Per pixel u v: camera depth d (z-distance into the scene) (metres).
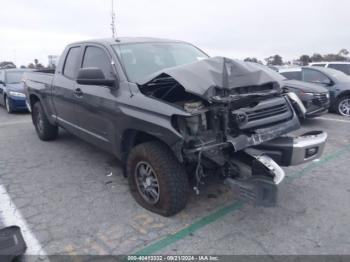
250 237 2.93
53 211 3.46
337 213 3.33
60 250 2.79
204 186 3.93
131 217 3.31
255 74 3.33
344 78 9.24
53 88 5.16
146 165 3.34
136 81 3.58
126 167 3.72
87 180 4.29
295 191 3.86
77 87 4.39
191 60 4.45
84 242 2.90
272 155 3.17
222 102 2.92
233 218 3.25
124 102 3.43
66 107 4.86
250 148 3.04
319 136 3.41
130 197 3.77
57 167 4.79
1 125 8.07
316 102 7.24
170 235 2.98
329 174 4.38
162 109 3.01
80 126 4.60
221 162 2.99
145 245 2.84
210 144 2.96
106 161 5.02
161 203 3.22
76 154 5.39
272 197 2.73
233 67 3.28
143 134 3.45
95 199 3.73
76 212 3.43
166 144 3.15
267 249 2.76
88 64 4.39
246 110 3.07
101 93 3.84
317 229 3.04
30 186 4.12
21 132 7.14
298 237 2.92
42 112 5.91
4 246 2.69
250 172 2.93
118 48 4.04
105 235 3.00
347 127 7.30
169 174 3.07
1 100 10.88
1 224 3.21
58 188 4.05
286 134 3.52
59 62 5.23
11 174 4.54
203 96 2.91
